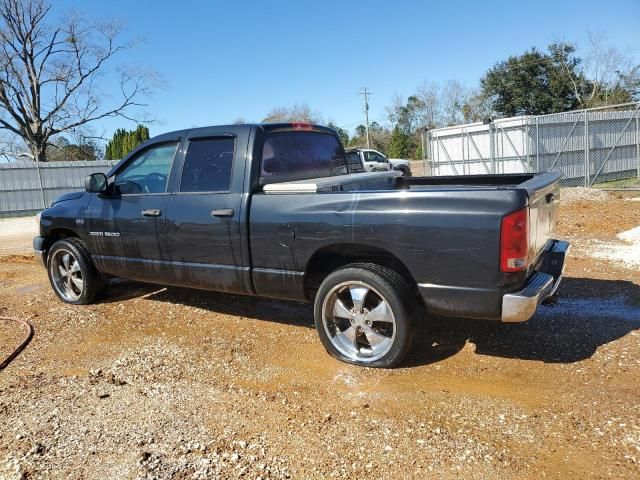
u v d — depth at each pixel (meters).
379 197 3.70
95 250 5.45
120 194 5.22
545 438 2.85
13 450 2.94
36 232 15.15
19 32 34.03
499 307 3.41
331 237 3.85
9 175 23.20
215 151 4.55
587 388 3.38
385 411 3.23
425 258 3.56
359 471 2.64
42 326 5.14
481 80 47.72
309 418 3.18
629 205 11.93
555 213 4.43
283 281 4.17
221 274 4.48
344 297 4.03
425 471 2.62
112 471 2.71
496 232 3.32
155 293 6.11
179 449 2.89
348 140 68.06
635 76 43.88
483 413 3.15
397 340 3.72
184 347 4.43
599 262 6.68
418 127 61.31
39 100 36.16
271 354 4.22
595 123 19.98
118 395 3.58
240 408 3.34
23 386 3.78
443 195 3.49
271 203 4.14
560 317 4.73
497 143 19.34
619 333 4.29
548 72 44.34
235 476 2.64
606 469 2.57
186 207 4.60
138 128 33.44
